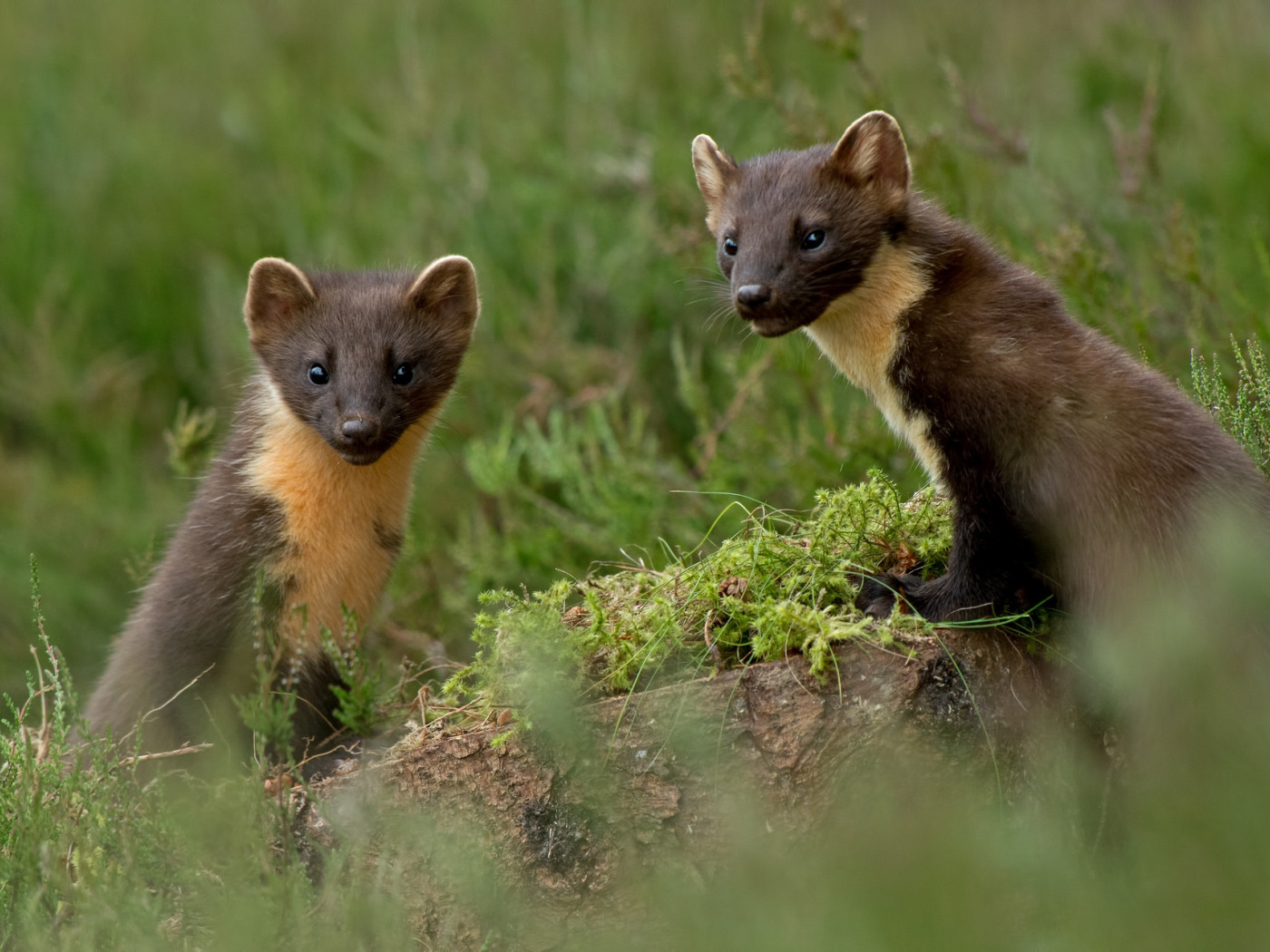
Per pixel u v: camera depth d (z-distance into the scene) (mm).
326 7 22000
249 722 7969
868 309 8914
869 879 5281
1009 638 8180
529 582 13555
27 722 13195
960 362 8453
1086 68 17656
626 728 7797
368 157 19875
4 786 8469
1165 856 5348
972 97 14516
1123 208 14961
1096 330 9023
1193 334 11391
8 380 18234
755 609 8164
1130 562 7906
